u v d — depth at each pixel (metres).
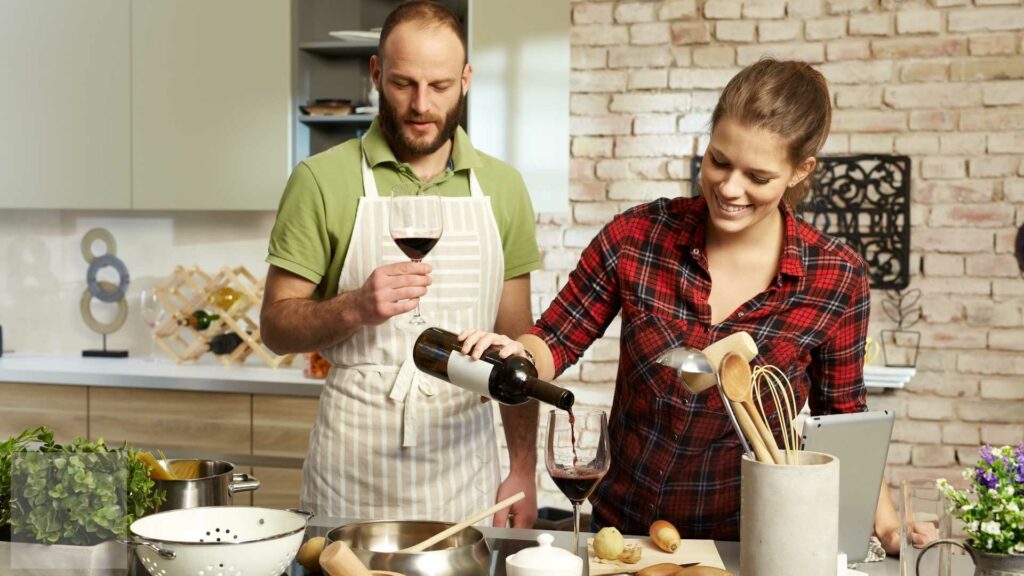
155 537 1.43
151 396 3.83
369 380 2.21
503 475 4.18
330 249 2.25
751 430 1.39
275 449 3.71
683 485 1.81
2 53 4.11
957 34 3.87
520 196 2.39
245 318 4.16
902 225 3.93
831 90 3.97
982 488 1.43
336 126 4.13
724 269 1.80
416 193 2.18
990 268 3.88
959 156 3.89
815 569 1.35
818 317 1.76
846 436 1.56
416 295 1.96
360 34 3.91
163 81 3.99
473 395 2.25
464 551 1.40
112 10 4.02
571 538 1.68
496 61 3.85
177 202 4.01
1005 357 3.89
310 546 1.49
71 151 4.08
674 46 4.10
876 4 3.93
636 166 4.16
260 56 3.92
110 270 4.51
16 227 4.62
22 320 4.62
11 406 3.96
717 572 1.42
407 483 2.21
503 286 2.41
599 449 1.48
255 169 3.95
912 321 3.95
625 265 1.84
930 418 3.94
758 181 1.61
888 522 1.73
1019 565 1.39
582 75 4.18
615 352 4.17
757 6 4.02
